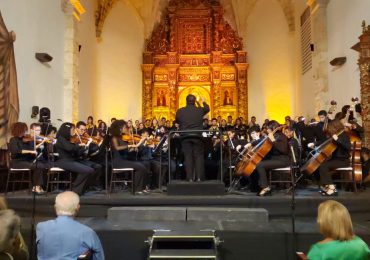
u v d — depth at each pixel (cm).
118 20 1878
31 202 685
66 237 390
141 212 621
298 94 1675
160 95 1928
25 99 1003
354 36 1105
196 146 789
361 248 319
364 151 872
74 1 1323
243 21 1950
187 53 1956
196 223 592
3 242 279
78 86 1466
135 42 1928
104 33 1827
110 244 536
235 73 1923
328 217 326
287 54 1777
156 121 1516
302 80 1608
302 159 912
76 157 803
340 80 1212
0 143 858
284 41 1794
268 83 1836
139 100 1909
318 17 1356
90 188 895
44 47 1141
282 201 665
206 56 1941
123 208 632
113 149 793
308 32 1516
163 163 923
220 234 531
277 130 780
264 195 715
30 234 561
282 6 1798
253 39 1916
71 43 1323
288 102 1759
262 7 1888
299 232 526
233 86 1916
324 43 1340
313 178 970
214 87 1917
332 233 324
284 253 523
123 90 1864
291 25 1764
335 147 719
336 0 1250
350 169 747
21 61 983
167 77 1931
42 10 1124
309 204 662
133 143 879
